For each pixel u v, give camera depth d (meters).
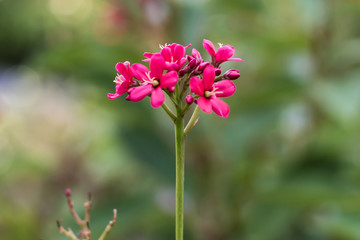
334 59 1.02
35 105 1.71
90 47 0.91
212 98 0.57
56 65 0.94
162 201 0.94
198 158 1.00
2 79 3.21
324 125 1.07
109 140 1.26
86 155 1.30
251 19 1.05
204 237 0.99
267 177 0.97
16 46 5.01
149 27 0.98
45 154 1.28
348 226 0.87
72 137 1.36
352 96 0.86
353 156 1.04
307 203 0.88
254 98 0.94
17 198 1.20
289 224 1.03
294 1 1.09
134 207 0.92
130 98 0.57
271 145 1.13
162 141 0.99
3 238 1.16
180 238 0.58
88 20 2.89
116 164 1.29
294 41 0.98
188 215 0.99
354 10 1.08
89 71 0.93
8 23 4.79
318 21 0.99
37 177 1.24
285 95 0.95
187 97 0.57
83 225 0.62
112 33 1.10
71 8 3.59
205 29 0.96
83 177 1.29
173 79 0.57
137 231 1.12
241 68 1.18
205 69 0.57
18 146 1.29
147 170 0.99
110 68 0.93
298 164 0.90
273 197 0.88
